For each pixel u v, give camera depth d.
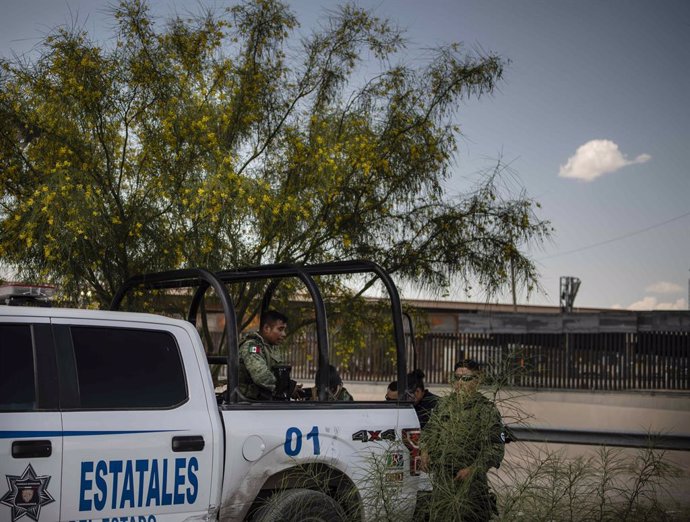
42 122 7.52
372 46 9.12
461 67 9.16
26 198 7.18
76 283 7.38
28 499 4.13
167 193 7.38
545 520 4.78
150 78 7.74
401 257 9.19
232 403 5.08
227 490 4.91
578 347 21.70
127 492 4.48
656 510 5.16
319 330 5.68
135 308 7.40
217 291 5.38
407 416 5.86
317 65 9.02
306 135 8.73
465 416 5.05
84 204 6.87
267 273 6.11
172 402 4.82
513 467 5.25
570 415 17.92
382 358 21.91
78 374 4.50
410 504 5.55
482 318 22.06
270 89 8.66
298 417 5.30
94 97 7.42
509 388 5.29
